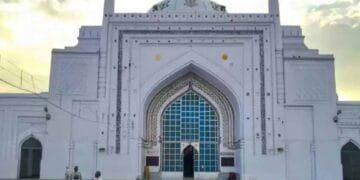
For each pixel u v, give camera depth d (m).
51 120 16.27
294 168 16.02
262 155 16.08
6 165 16.25
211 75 16.69
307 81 16.55
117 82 16.56
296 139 16.19
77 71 16.58
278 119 16.28
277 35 16.83
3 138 16.42
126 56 16.75
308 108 16.41
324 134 16.22
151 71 16.67
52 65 16.55
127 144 16.17
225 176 16.84
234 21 16.91
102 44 16.75
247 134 16.23
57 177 15.88
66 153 16.06
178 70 16.67
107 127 16.23
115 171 15.95
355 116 16.56
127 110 16.39
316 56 16.66
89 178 15.91
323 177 15.95
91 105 16.39
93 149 16.12
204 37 16.84
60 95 16.39
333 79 16.55
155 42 16.84
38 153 16.47
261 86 16.53
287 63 16.69
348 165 16.44
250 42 16.86
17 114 16.55
